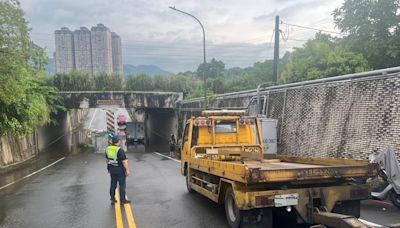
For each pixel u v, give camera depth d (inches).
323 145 625.9
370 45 928.9
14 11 719.1
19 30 741.3
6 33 731.4
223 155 434.6
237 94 1025.5
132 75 2196.1
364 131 538.9
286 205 275.7
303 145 686.5
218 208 390.9
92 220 350.9
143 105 1692.9
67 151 1572.3
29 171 860.6
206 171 370.0
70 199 465.7
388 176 361.1
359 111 557.3
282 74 1138.0
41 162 1106.7
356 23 951.6
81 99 1641.2
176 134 1717.5
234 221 298.8
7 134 1011.9
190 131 458.9
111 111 1674.5
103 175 713.0
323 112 645.9
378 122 516.4
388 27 927.0
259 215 286.7
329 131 618.5
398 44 895.1
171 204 413.4
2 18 712.4
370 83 546.9
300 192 279.3
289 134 740.7
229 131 457.4
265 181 269.6
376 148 508.7
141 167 828.6
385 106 510.3
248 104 931.3
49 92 1476.4
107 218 356.5
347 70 916.0
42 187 587.5
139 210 386.9
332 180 299.9
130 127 1891.0
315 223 275.4
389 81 511.8
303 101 713.6
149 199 446.6
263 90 866.8
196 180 434.6
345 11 986.1
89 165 947.3
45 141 1649.9
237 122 458.9
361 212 347.3
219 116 459.2
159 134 2325.3
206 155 445.4
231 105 1063.0
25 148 1254.9
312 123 671.1
